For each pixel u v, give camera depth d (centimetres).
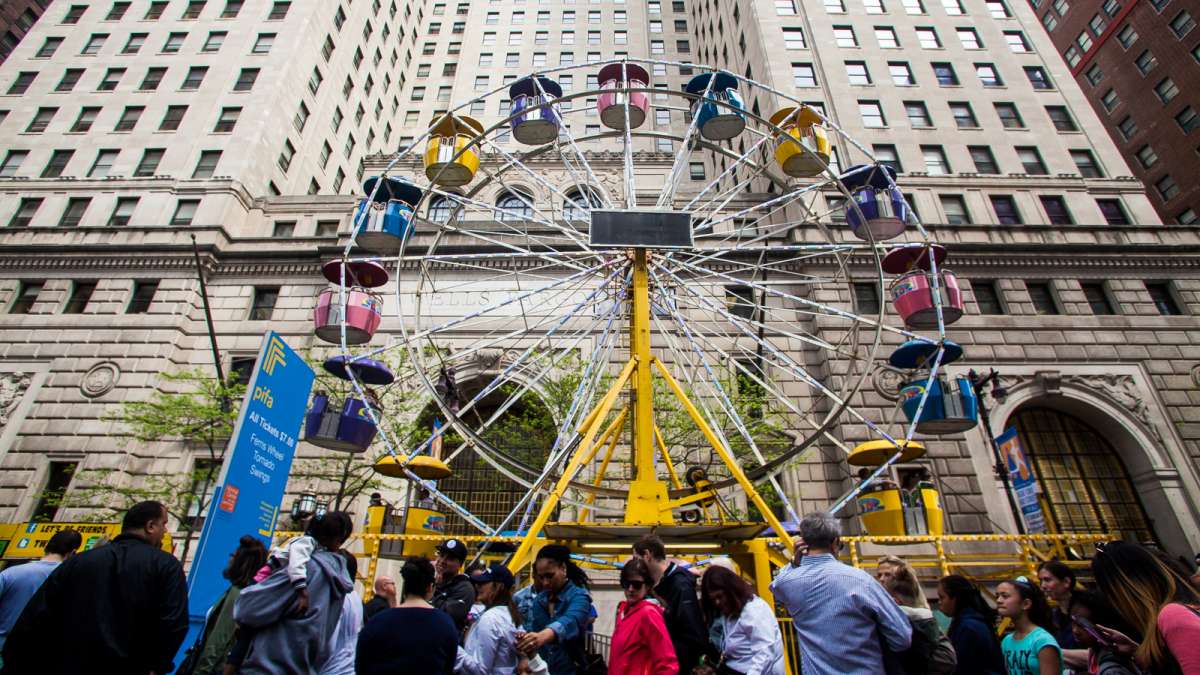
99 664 425
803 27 3706
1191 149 4925
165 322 2802
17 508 2409
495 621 560
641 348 1150
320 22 4175
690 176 4647
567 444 1190
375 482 2112
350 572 593
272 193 3553
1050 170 3266
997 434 2478
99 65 3703
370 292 1369
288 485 2386
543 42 5456
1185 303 2819
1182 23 5047
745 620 522
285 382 924
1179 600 346
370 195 1426
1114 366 2656
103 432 2555
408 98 5719
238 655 477
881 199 1365
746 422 2138
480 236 1505
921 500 1391
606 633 2014
